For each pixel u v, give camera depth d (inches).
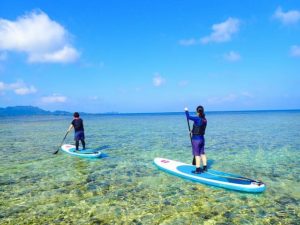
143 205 311.6
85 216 281.4
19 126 2003.0
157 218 276.8
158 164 487.8
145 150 714.8
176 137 1047.6
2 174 449.4
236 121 2534.5
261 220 272.1
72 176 437.4
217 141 902.4
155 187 378.0
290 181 411.8
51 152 673.0
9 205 310.7
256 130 1364.4
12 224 262.5
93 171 471.5
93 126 1899.6
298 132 1224.2
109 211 294.2
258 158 597.3
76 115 631.8
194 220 271.9
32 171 471.2
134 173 456.4
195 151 413.1
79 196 341.1
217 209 300.2
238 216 281.6
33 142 900.6
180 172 431.2
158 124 2172.7
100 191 360.8
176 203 317.4
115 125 2047.2
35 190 364.2
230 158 597.9
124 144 835.4
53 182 402.3
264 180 418.0
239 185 357.7
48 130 1523.1
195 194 348.2
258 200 327.9
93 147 770.8
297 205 311.6
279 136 1055.0
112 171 470.3
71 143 868.6
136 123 2400.3
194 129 410.9
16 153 659.4
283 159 585.3
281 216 281.3
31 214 286.0
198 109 408.2
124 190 364.8
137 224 263.0
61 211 294.0
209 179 385.4
